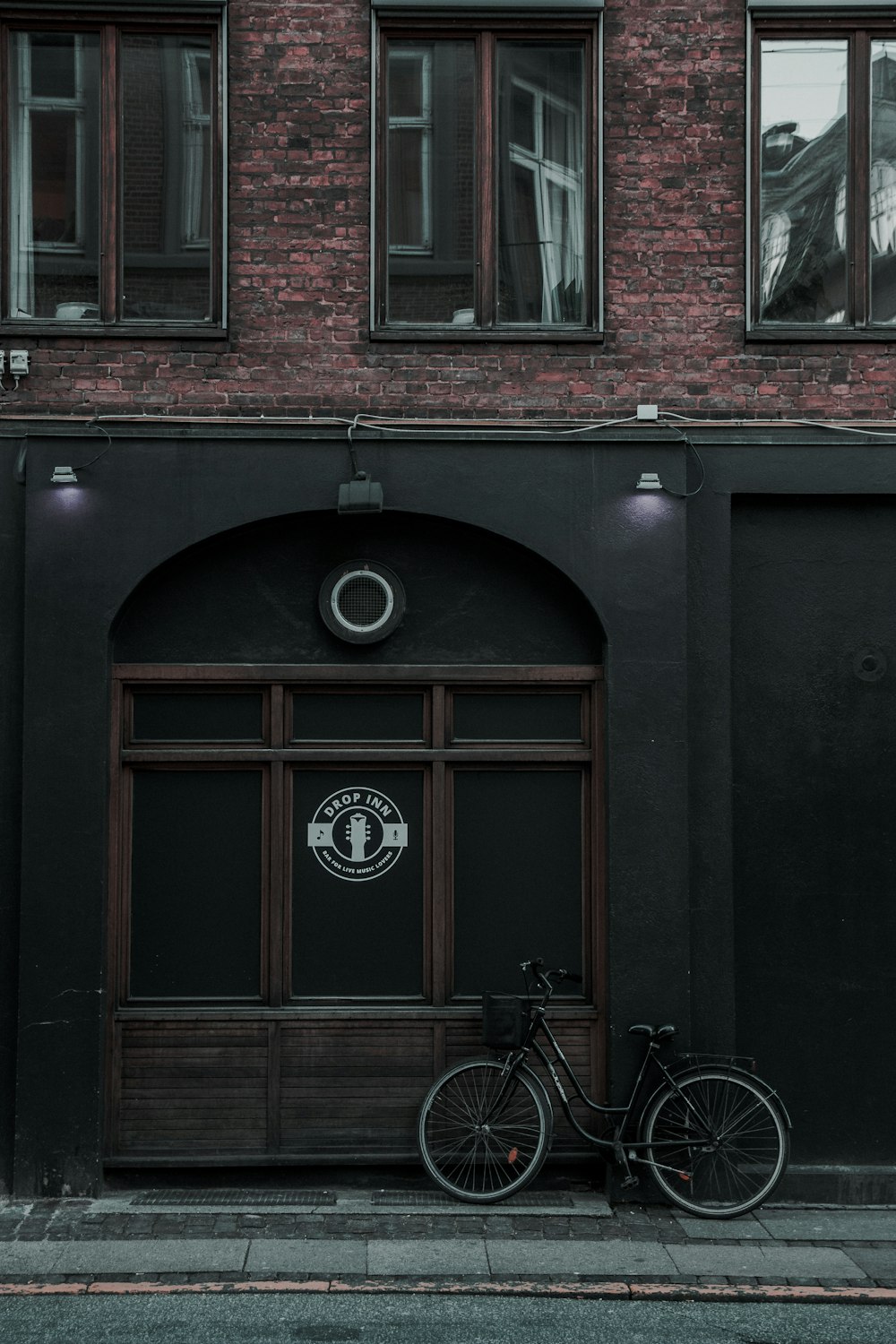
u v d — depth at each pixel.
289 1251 6.63
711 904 7.62
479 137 7.86
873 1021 7.69
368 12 7.79
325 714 7.78
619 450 7.64
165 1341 5.65
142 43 7.83
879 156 7.92
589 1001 7.68
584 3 7.76
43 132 7.80
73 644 7.51
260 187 7.75
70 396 7.68
